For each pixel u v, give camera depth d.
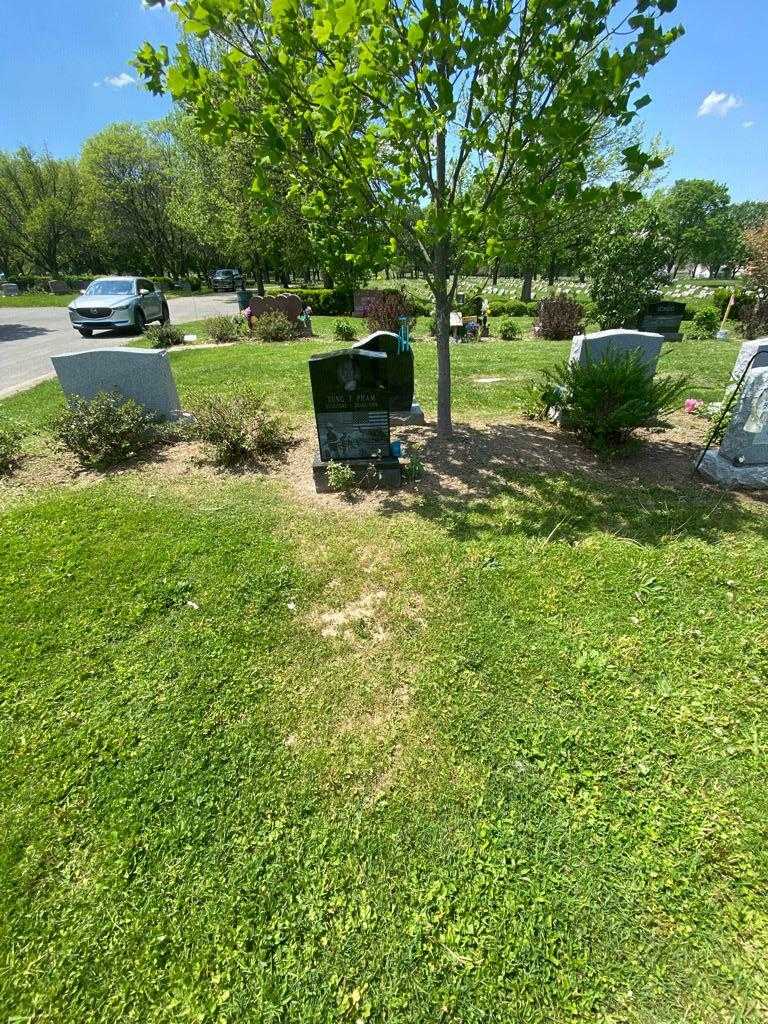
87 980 1.86
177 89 3.70
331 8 3.18
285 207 5.42
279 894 2.07
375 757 2.58
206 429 5.93
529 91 4.24
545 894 2.03
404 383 6.60
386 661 3.12
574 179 4.12
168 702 2.90
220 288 44.62
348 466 5.20
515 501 4.81
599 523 4.42
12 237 46.50
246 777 2.51
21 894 2.10
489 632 3.30
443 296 5.62
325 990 1.81
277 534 4.45
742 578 3.68
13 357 13.60
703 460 5.33
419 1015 1.75
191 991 1.82
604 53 3.60
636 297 14.58
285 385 8.77
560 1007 1.75
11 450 5.85
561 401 6.18
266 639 3.32
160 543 4.34
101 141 42.25
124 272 60.19
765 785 2.38
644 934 1.91
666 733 2.62
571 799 2.36
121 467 5.90
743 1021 1.70
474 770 2.50
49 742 2.71
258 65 4.00
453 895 2.04
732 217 67.31
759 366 5.05
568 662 3.06
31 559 4.16
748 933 1.91
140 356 6.38
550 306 16.34
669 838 2.19
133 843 2.25
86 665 3.17
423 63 3.89
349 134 4.04
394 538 4.32
